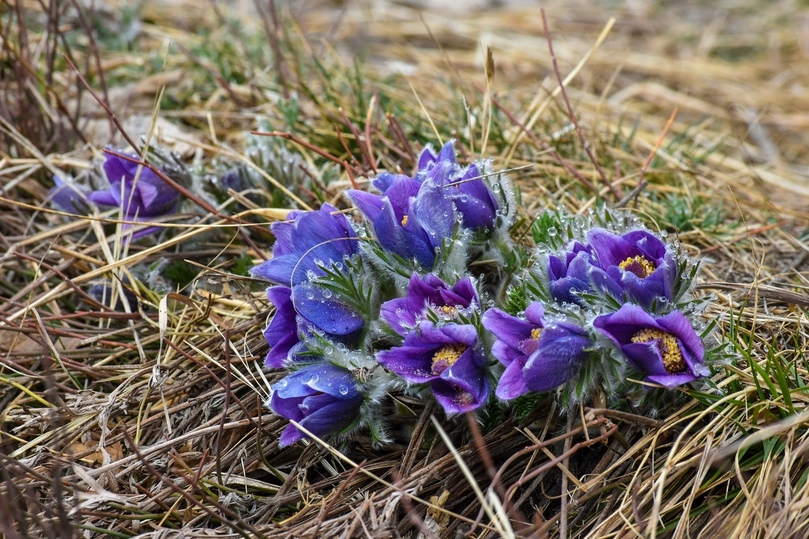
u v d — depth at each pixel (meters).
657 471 0.77
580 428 0.75
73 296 0.94
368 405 0.78
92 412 0.83
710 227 0.96
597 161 1.04
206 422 0.83
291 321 0.79
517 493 0.78
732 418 0.78
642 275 0.77
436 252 0.79
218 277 0.90
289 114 1.04
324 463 0.80
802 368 0.81
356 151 1.05
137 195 0.92
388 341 0.81
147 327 0.90
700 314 0.79
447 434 0.80
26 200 1.02
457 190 0.81
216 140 1.04
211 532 0.77
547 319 0.74
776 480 0.76
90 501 0.77
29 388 0.87
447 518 0.77
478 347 0.76
